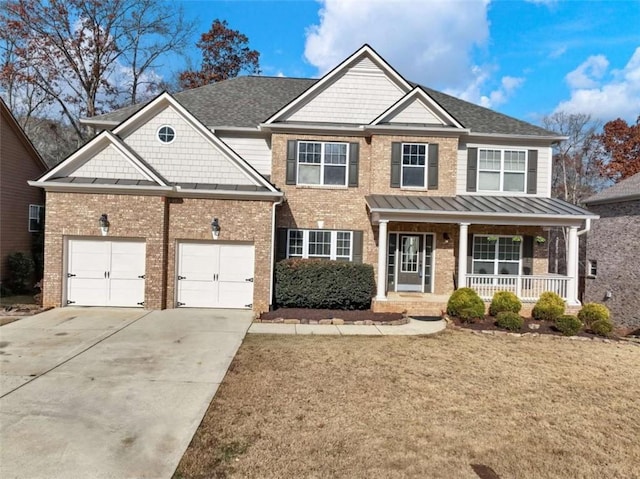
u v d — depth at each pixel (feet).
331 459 15.30
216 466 14.62
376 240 50.57
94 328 34.04
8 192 53.31
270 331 35.14
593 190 131.34
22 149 56.13
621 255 62.08
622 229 62.03
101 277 41.96
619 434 18.29
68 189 40.65
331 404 20.36
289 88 63.10
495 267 51.62
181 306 43.09
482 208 45.73
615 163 121.19
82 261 41.81
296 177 50.14
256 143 52.65
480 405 20.97
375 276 50.55
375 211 43.96
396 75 51.37
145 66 103.71
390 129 49.14
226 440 16.51
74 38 88.84
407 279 51.93
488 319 41.19
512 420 19.35
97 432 16.81
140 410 19.03
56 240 40.98
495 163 52.70
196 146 44.27
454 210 44.39
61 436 16.38
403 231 51.19
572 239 45.62
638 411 20.89
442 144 50.11
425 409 20.18
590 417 20.01
